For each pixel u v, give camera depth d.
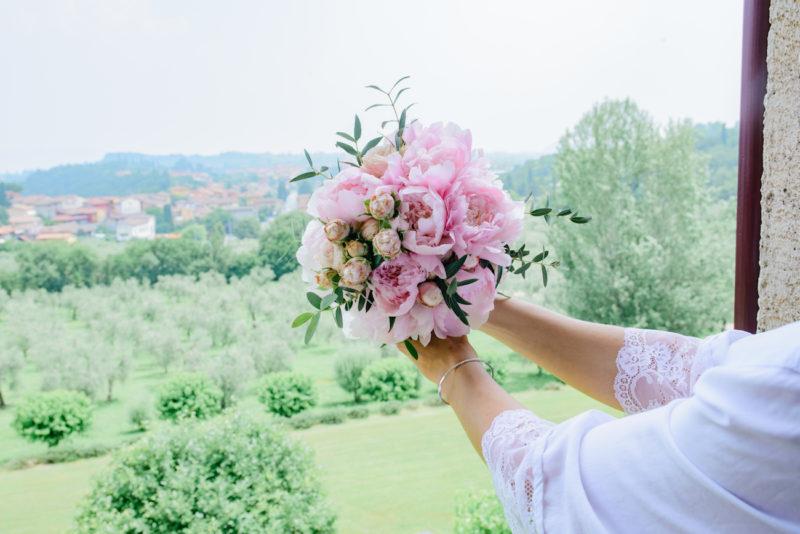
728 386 0.43
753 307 1.20
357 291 0.71
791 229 1.07
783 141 1.06
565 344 0.77
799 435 0.39
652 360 0.73
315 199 0.74
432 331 0.73
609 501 0.48
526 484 0.55
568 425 0.55
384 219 0.68
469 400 0.67
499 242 0.72
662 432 0.47
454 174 0.71
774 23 1.06
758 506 0.42
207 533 2.19
